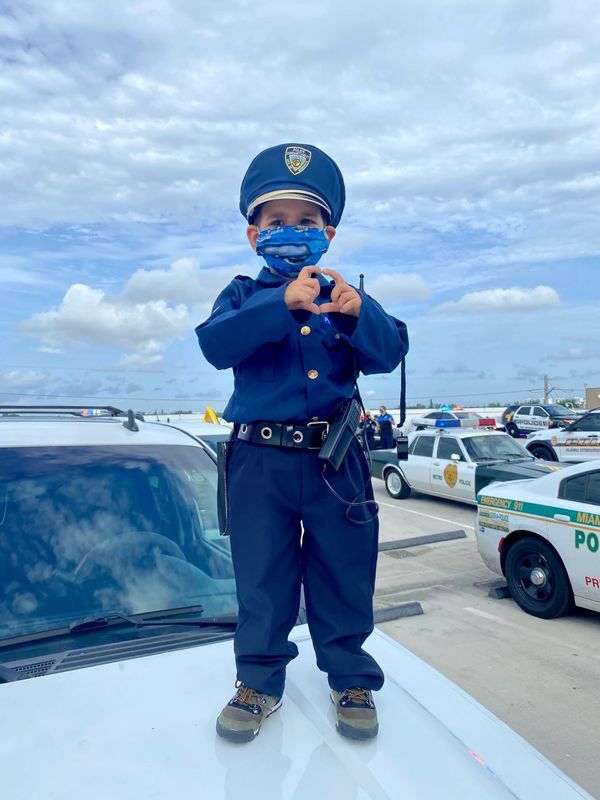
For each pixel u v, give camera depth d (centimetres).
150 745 119
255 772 113
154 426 283
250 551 132
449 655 470
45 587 185
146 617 177
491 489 619
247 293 137
